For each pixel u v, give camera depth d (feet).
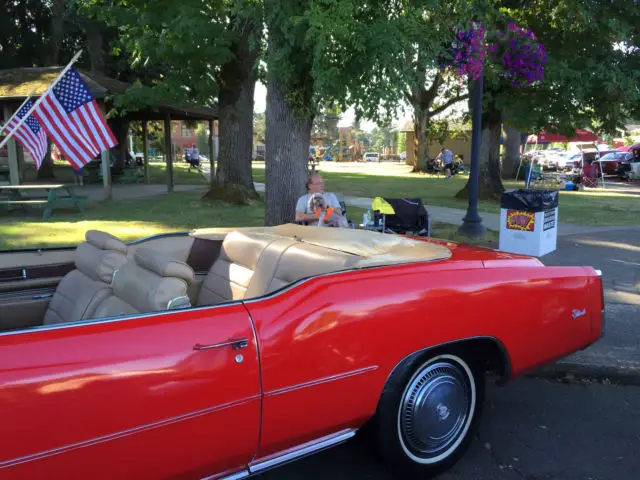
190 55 39.42
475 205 32.12
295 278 9.33
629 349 15.02
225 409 7.07
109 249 10.71
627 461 10.30
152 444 6.59
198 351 6.86
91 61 84.53
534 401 12.87
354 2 19.38
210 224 36.50
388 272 8.87
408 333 8.57
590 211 46.83
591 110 46.96
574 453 10.59
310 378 7.76
